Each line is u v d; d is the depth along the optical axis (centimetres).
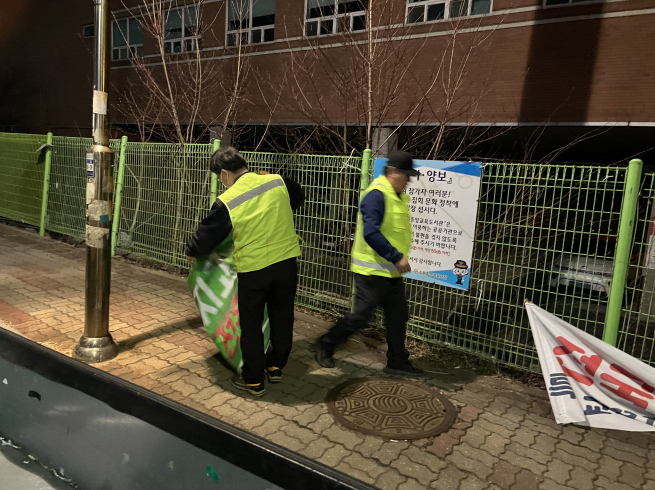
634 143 1173
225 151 348
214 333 368
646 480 277
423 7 1055
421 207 436
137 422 200
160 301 560
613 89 965
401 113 1002
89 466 223
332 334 397
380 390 370
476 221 409
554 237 385
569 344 353
